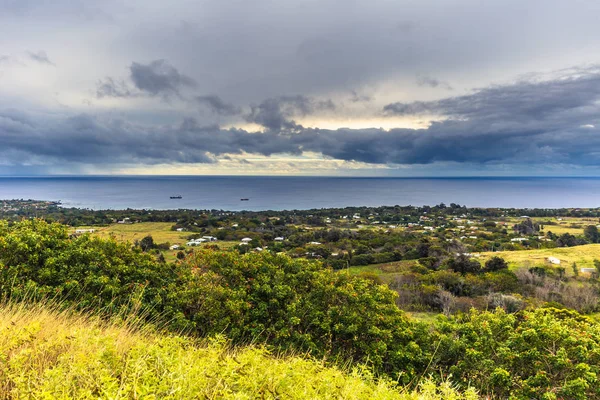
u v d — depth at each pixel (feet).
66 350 11.06
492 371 22.84
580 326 24.61
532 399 21.22
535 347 22.88
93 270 26.50
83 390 7.61
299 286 29.73
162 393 7.97
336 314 27.35
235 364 9.91
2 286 21.85
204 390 8.34
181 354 11.10
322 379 10.92
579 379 19.71
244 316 26.37
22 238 26.48
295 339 25.46
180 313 25.12
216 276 29.63
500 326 25.72
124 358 10.36
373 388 12.74
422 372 25.26
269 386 9.62
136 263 30.04
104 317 22.16
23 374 8.16
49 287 23.30
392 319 27.96
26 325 12.44
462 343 25.18
